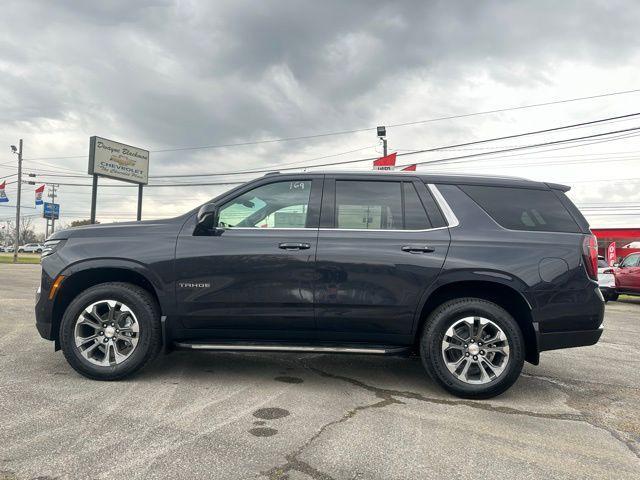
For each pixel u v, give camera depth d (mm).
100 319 4426
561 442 3367
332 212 4516
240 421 3555
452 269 4254
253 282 4352
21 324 7297
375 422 3623
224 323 4398
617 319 10648
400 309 4289
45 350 5582
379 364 5383
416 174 4641
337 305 4309
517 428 3605
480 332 4227
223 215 4598
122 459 2896
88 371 4398
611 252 22625
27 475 2678
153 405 3840
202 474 2744
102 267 4418
